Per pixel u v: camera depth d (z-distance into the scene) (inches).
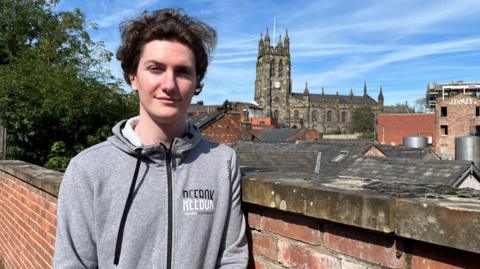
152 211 67.6
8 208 222.1
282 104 4274.1
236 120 1286.9
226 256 72.9
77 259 66.2
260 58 4343.0
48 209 162.1
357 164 697.6
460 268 53.2
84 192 66.6
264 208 81.4
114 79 373.1
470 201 56.1
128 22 73.7
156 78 69.4
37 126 316.8
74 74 338.3
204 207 69.9
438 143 2007.9
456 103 1962.4
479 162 996.6
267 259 80.8
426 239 53.9
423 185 72.1
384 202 58.7
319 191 67.8
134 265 66.2
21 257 197.5
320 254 70.9
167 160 69.9
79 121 331.3
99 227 67.1
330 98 4453.7
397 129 2253.9
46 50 441.4
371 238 63.4
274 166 719.1
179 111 70.5
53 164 302.2
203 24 75.5
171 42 69.8
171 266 66.8
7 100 305.4
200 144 74.5
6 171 220.2
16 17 565.0
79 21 543.5
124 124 73.5
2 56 567.8
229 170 74.8
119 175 68.1
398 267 60.0
